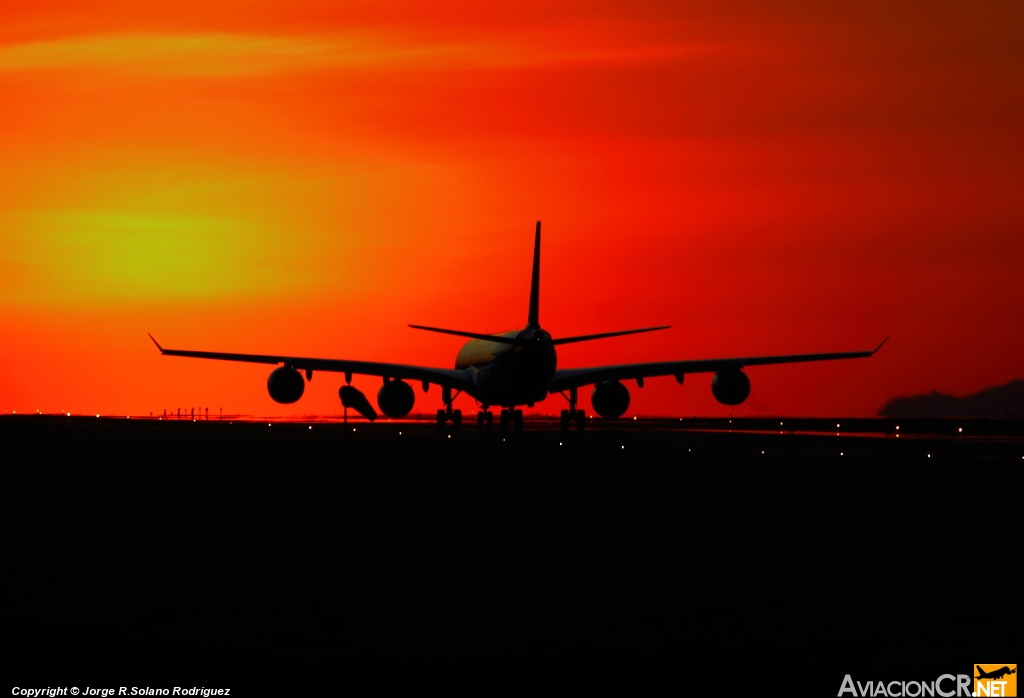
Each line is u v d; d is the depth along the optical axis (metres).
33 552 66.81
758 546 68.75
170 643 45.97
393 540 71.25
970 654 44.38
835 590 55.56
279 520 80.81
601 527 76.94
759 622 49.22
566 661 43.56
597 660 43.69
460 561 63.56
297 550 67.38
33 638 46.72
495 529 76.12
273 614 50.62
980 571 60.44
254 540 71.31
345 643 45.94
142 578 58.75
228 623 49.06
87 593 55.09
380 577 58.91
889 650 45.00
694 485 106.56
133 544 69.75
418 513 84.81
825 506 88.81
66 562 63.41
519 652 44.72
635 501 92.69
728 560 63.78
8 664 43.25
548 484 107.75
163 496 96.88
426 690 40.19
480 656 44.16
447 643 45.94
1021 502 91.44
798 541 70.62
